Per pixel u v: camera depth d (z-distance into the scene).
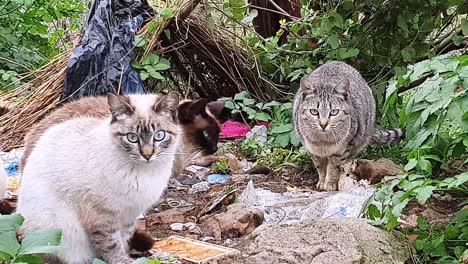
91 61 2.03
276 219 1.59
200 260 1.39
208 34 2.29
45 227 1.28
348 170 1.81
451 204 1.63
